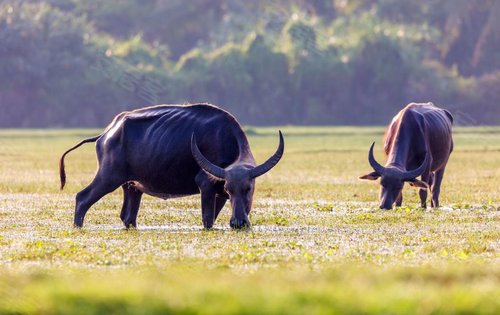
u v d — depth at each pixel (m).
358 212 59.34
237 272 35.62
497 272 34.03
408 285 29.64
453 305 26.05
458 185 81.06
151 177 51.97
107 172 52.62
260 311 25.36
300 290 26.98
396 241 46.03
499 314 26.16
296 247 43.94
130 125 52.44
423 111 64.88
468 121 197.88
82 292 26.78
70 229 51.62
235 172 49.16
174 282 29.11
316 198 70.12
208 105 52.28
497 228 51.41
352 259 40.00
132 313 25.75
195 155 49.84
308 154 125.69
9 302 27.00
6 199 68.62
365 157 120.44
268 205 64.62
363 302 25.89
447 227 51.66
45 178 87.81
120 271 36.66
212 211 51.16
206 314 25.31
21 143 152.88
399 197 62.91
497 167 103.19
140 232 50.06
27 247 44.19
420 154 62.50
